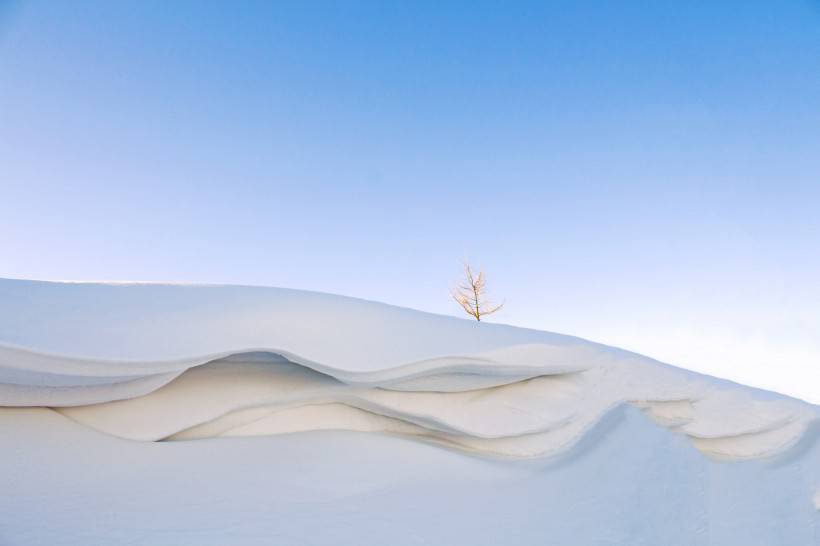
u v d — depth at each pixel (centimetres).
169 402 659
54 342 584
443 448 762
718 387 1004
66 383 566
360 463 658
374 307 962
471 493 641
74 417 614
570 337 1078
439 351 785
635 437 789
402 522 546
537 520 598
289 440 683
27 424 571
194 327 706
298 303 885
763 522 682
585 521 612
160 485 543
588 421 828
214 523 495
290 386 727
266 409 712
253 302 853
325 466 637
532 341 934
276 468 613
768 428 930
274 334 727
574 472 727
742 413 947
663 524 634
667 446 789
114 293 811
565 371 895
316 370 704
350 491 595
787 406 985
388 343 792
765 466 848
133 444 596
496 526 569
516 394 872
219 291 909
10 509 463
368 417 785
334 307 899
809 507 736
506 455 785
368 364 707
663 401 923
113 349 601
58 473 522
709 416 930
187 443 626
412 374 739
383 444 717
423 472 671
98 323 666
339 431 734
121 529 464
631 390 903
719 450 909
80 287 821
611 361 951
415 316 965
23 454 529
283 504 546
